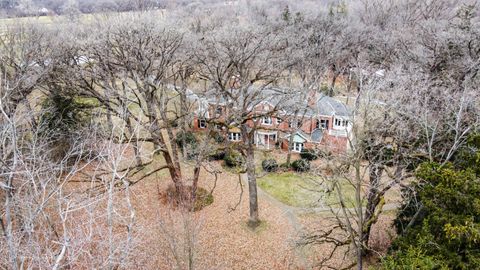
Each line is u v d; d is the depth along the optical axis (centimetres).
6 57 2211
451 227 994
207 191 2522
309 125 3136
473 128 1445
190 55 2464
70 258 964
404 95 1688
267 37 2842
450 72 2367
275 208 2389
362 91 1484
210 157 2906
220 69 2370
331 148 1877
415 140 1625
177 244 1608
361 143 1434
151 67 2159
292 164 2872
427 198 1140
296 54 3050
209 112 2800
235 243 2048
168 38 2355
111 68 2223
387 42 3469
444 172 1115
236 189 2595
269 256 1967
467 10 3334
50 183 1497
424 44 2844
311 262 1922
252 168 2145
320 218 2261
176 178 2194
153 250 1634
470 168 1161
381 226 2125
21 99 1831
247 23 4053
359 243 1447
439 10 4700
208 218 2236
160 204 2203
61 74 2177
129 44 2033
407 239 1202
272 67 2623
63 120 2147
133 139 2050
